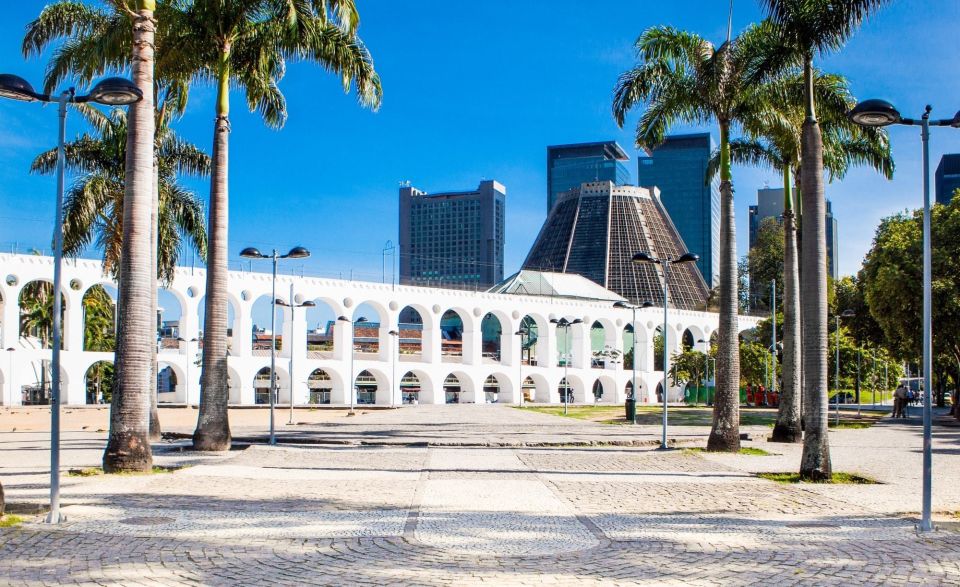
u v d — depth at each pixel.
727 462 23.25
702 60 26.61
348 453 25.08
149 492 15.84
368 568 9.96
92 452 24.91
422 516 13.62
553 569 9.96
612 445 29.31
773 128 28.23
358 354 83.31
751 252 120.00
